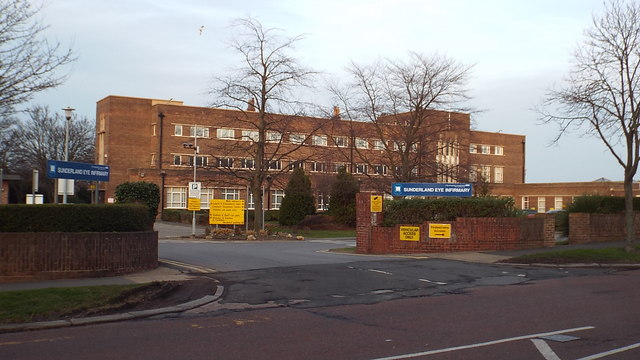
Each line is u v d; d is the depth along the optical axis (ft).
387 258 67.72
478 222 75.77
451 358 24.47
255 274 51.49
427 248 75.72
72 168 52.90
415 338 28.37
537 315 34.04
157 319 33.78
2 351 26.13
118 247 49.01
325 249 87.04
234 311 36.19
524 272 55.72
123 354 25.49
